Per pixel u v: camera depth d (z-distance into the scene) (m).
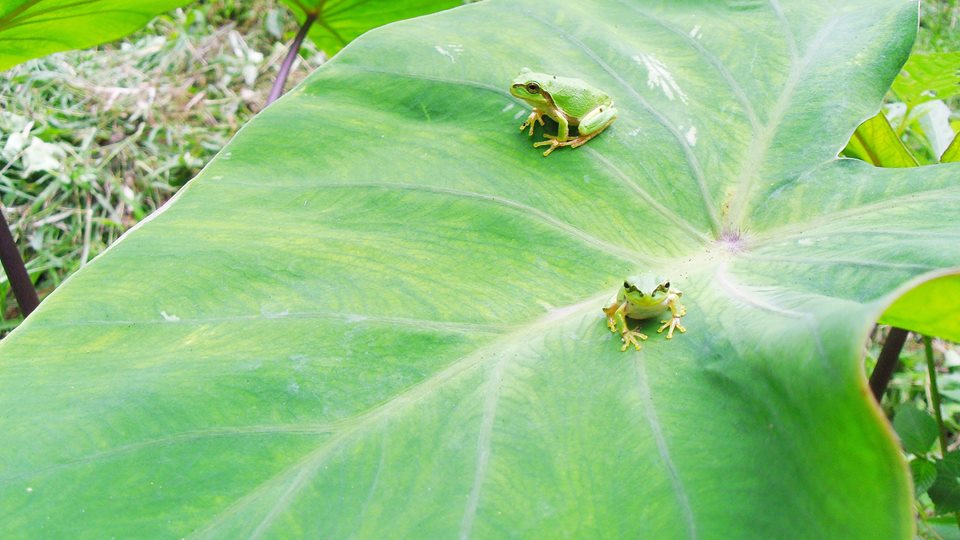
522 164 0.35
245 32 0.86
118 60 0.77
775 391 0.27
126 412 0.29
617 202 0.34
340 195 0.35
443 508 0.27
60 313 0.31
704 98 0.37
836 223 0.32
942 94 0.44
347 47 0.39
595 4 0.41
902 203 0.32
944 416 0.53
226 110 0.75
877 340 0.60
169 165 0.68
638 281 0.30
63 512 0.27
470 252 0.33
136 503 0.27
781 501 0.26
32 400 0.29
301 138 0.36
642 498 0.27
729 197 0.34
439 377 0.30
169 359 0.30
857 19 0.39
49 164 0.64
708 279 0.32
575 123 0.36
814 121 0.36
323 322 0.31
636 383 0.29
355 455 0.28
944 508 0.37
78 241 0.64
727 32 0.39
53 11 0.39
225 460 0.28
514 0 0.41
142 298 0.31
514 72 0.38
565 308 0.32
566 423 0.28
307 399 0.29
